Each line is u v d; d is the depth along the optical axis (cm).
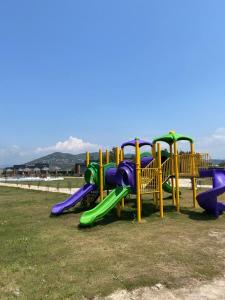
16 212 1641
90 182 1686
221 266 745
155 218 1368
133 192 1397
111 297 606
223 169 1458
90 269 746
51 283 673
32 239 1052
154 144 1588
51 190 2930
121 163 1449
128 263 777
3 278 711
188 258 802
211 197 1368
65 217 1471
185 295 605
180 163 1596
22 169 9369
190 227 1170
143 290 630
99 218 1289
